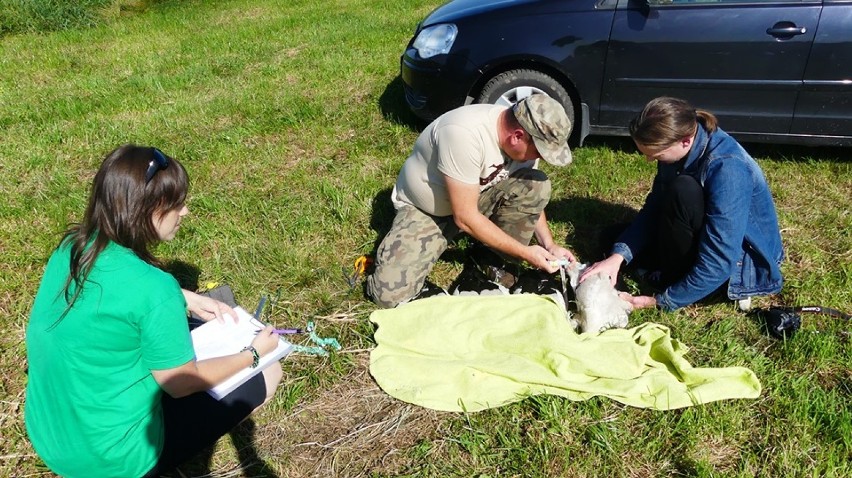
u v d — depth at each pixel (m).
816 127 4.41
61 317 1.92
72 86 6.83
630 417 2.68
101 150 5.21
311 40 7.91
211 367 2.16
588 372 2.85
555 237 3.97
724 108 4.48
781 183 4.41
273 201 4.32
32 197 4.53
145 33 9.07
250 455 2.61
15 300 3.54
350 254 3.82
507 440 2.59
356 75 6.52
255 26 8.88
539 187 3.32
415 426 2.70
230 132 5.31
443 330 3.06
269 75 6.74
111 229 1.91
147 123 5.68
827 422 2.62
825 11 4.11
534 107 2.73
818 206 4.12
